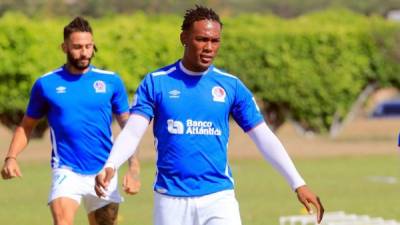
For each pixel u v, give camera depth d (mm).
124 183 21750
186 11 19969
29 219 41000
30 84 71438
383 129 109500
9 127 73625
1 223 39656
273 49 81062
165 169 20047
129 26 76250
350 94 83375
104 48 74688
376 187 54594
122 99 25797
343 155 77625
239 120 20297
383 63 83750
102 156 25281
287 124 116438
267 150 20000
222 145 20156
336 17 92500
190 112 19938
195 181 19969
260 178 60938
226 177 20188
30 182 57938
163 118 20000
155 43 76625
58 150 25219
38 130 75312
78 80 25359
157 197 20141
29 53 71125
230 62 80750
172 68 20156
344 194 51031
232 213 19969
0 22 70938
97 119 25234
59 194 24750
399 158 74625
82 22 25328
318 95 82375
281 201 47594
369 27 83375
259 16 86312
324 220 36188
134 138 19859
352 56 82938
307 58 81938
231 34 80875
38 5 171500
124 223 39406
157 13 172625
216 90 20047
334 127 84125
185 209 19922
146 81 20094
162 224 20062
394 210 43406
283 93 81500
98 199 25281
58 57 71938
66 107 25125
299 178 19703
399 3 191750
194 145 19938
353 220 36312
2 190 53562
